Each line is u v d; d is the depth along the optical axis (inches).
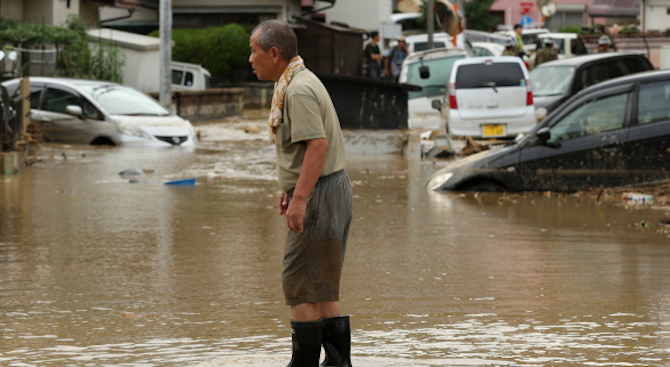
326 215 395.2
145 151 1603.1
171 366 426.0
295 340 402.3
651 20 3818.9
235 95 2645.2
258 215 904.9
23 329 490.6
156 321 506.9
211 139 1900.8
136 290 583.8
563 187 1045.2
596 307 534.0
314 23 3388.3
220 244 747.4
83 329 490.9
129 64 2704.2
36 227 829.8
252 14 3533.5
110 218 883.4
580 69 1840.6
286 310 531.8
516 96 1649.9
